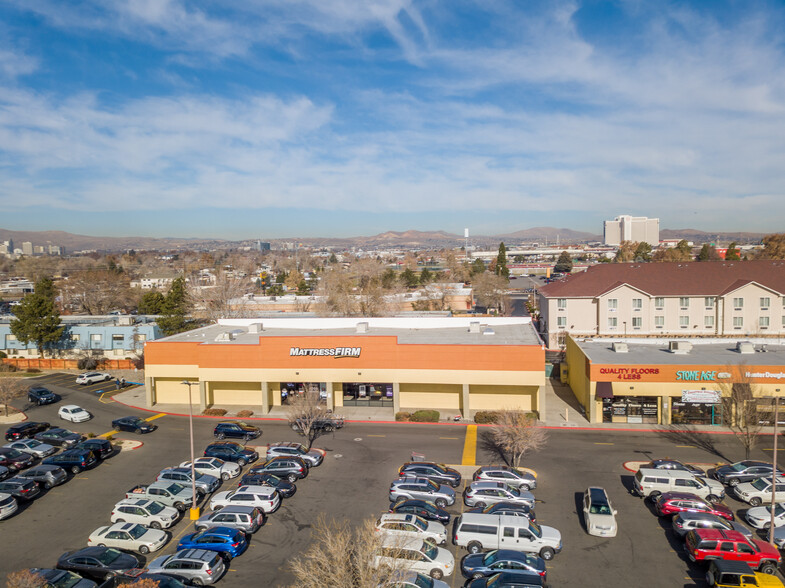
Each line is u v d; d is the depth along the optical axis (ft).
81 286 387.96
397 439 143.33
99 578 82.79
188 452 137.80
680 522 91.35
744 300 234.38
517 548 87.45
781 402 144.15
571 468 122.72
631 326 243.40
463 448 135.95
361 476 119.55
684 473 107.86
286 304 347.77
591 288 249.55
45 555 91.45
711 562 79.41
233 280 352.90
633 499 107.76
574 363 183.42
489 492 103.91
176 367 177.68
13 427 153.28
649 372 149.38
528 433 120.26
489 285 386.93
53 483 118.21
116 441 147.23
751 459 125.08
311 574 68.69
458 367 158.61
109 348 247.70
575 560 86.22
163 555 89.51
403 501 99.66
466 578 81.66
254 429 145.89
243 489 105.09
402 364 161.38
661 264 257.75
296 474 116.98
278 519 100.48
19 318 249.14
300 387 174.91
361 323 182.09
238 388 179.63
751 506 104.47
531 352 154.92
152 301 303.89
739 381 145.07
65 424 163.84
